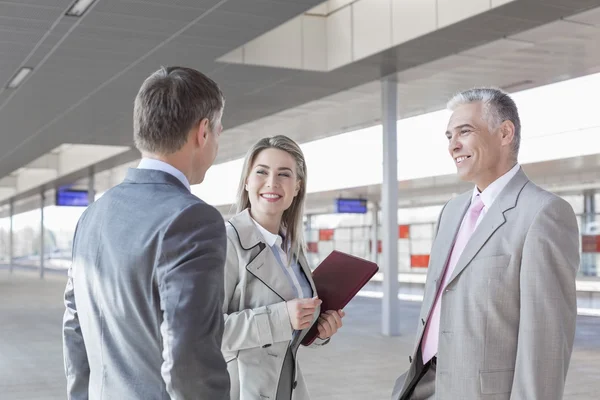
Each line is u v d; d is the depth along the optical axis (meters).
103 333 1.99
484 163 3.08
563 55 12.12
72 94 14.19
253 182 3.26
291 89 14.18
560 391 2.69
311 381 8.97
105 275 1.97
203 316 1.80
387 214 13.14
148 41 10.48
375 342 12.39
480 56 12.06
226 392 1.86
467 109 3.11
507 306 2.88
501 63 12.73
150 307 1.90
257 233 3.19
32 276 43.00
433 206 32.31
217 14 9.22
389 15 11.23
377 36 11.51
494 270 2.90
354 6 11.98
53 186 35.88
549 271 2.75
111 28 9.81
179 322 1.78
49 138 20.27
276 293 3.12
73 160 28.86
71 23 9.58
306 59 12.52
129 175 2.10
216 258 1.88
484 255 2.94
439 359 2.99
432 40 10.87
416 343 3.29
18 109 15.76
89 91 13.92
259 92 14.43
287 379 3.12
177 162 2.08
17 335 13.81
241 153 26.80
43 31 9.91
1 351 11.70
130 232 1.94
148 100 2.05
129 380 1.92
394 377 9.23
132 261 1.90
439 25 10.25
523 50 11.71
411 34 10.80
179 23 9.60
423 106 17.34
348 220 37.25
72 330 2.21
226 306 3.12
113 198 2.07
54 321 16.44
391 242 13.09
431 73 13.04
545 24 10.11
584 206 24.67
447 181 24.56
